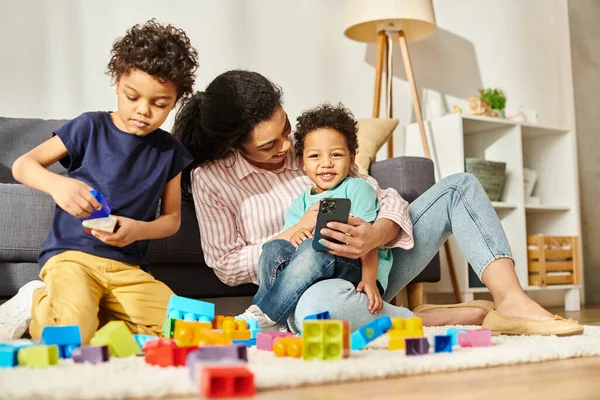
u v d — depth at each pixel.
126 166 1.50
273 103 1.60
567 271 3.21
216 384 0.76
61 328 1.05
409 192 2.24
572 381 0.90
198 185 1.71
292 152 1.80
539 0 3.72
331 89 3.08
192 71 1.59
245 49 2.87
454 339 1.23
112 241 1.39
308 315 1.30
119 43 1.48
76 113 2.53
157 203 1.54
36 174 1.36
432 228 1.61
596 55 3.71
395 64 3.26
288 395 0.78
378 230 1.44
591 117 3.69
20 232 1.61
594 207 3.64
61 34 2.52
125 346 1.06
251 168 1.73
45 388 0.74
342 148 1.60
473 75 3.48
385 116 3.20
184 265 1.88
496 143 3.21
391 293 1.68
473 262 1.52
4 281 1.62
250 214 1.72
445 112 3.29
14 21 2.45
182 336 1.07
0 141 2.14
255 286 1.98
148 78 1.41
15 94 2.44
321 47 3.07
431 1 2.92
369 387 0.84
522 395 0.79
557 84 3.73
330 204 1.37
